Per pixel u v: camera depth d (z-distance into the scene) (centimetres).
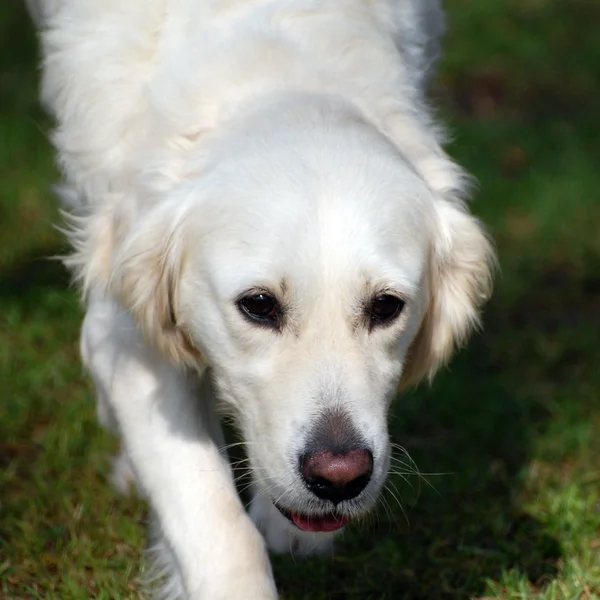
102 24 801
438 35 1052
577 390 1134
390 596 817
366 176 695
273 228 676
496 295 1354
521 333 1259
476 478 966
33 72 1928
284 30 785
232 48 765
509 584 820
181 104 749
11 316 1177
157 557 785
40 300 1222
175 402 743
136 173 755
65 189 880
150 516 783
